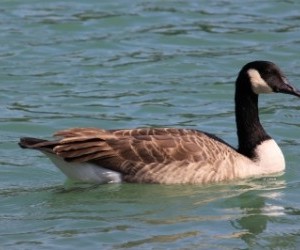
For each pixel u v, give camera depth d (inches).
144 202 621.6
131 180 637.3
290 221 595.8
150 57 925.8
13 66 898.1
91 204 620.1
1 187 655.1
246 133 679.1
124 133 645.3
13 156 716.0
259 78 673.6
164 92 850.8
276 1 1053.8
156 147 637.9
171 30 984.9
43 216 600.4
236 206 618.5
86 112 804.6
